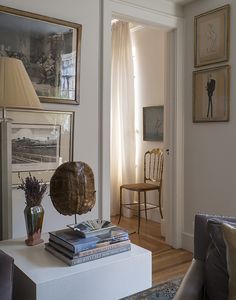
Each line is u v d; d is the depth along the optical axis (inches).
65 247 59.5
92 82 102.3
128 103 175.6
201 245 57.1
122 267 59.9
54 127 94.5
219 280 51.2
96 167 104.1
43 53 91.7
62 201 68.7
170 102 129.3
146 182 172.6
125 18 113.2
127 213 177.9
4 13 85.0
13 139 87.1
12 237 82.6
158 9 118.9
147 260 63.1
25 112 89.0
